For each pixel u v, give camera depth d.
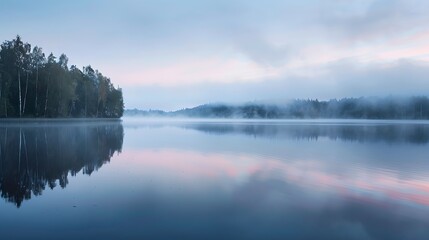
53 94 65.19
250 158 20.73
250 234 8.05
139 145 28.73
